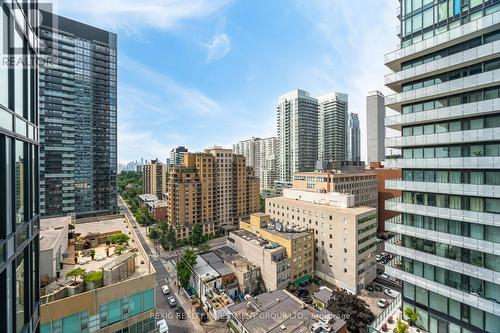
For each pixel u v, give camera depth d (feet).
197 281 143.64
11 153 34.22
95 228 115.34
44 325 55.11
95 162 270.46
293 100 431.84
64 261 79.82
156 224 272.72
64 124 252.01
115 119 287.89
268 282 146.30
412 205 83.51
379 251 208.74
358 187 230.48
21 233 37.24
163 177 437.17
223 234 266.77
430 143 77.66
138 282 70.54
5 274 31.17
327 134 451.12
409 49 80.38
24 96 40.11
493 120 66.95
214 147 281.95
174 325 115.85
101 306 63.77
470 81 67.21
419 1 80.64
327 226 161.17
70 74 257.55
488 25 62.23
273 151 516.73
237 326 98.02
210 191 261.44
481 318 69.00
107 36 285.43
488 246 65.31
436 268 78.89
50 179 242.78
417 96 79.51
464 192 69.97
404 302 88.99
